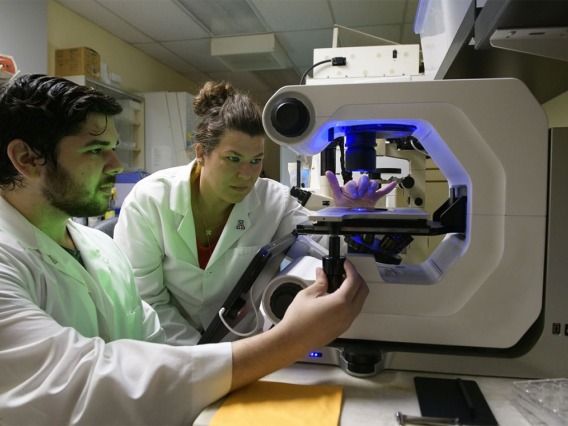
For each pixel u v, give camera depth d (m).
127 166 3.43
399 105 0.60
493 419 0.48
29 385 0.51
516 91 0.58
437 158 0.73
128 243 1.14
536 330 0.61
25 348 0.53
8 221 0.72
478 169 0.60
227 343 0.58
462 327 0.61
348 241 0.77
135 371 0.53
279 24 3.19
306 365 0.65
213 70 4.46
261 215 1.21
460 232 0.66
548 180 0.58
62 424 0.50
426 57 1.19
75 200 0.74
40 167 0.70
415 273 0.71
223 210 1.20
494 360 0.60
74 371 0.52
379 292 0.63
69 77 2.69
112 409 0.50
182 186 1.15
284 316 0.59
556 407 0.50
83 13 2.97
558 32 0.59
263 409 0.51
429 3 1.10
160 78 4.15
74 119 0.68
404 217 0.65
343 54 1.66
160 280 1.18
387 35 3.36
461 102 0.59
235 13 3.01
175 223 1.15
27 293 0.63
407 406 0.52
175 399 0.52
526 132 0.58
